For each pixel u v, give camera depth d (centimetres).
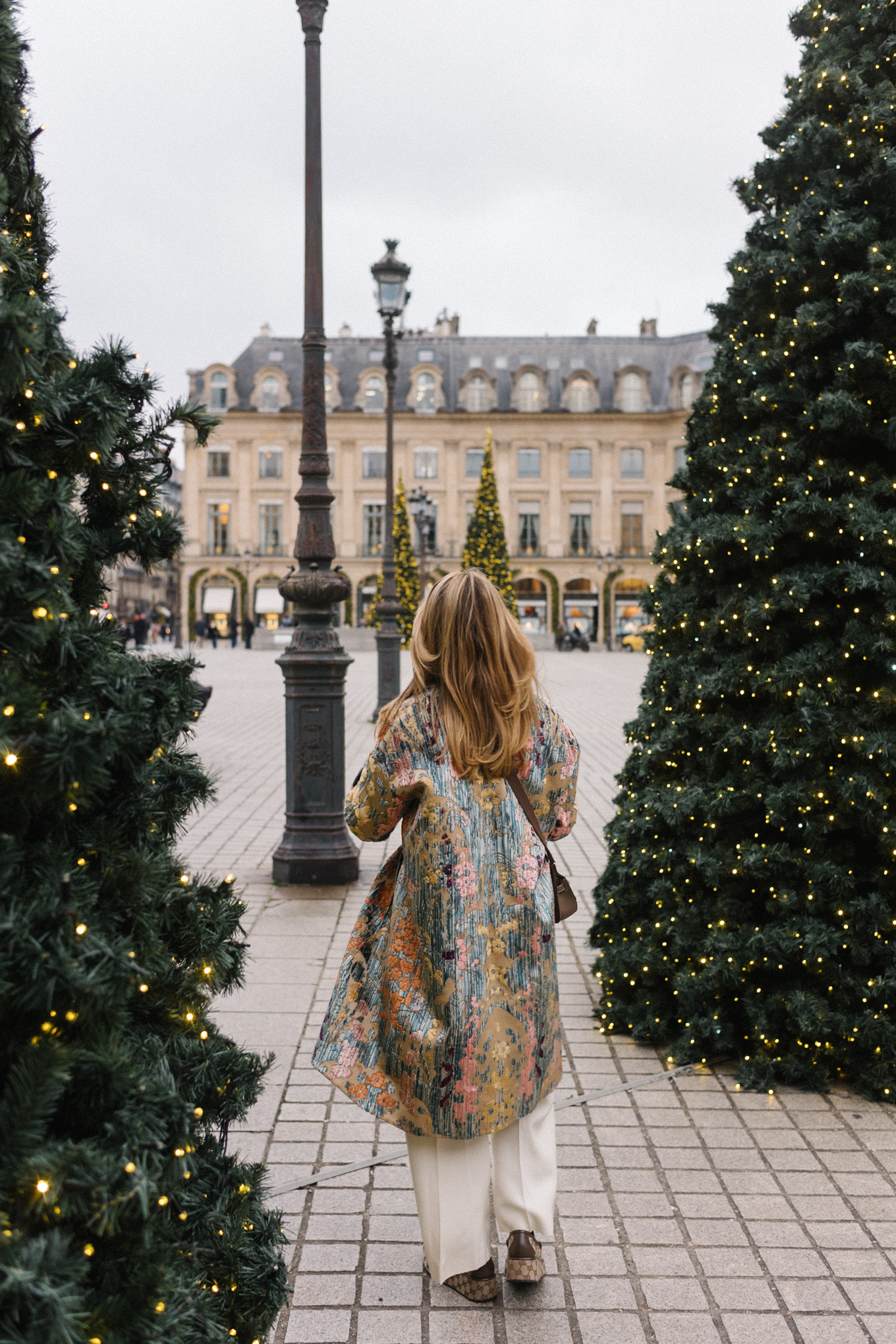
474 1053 215
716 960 372
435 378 5997
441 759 221
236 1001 438
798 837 368
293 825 645
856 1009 364
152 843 180
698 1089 362
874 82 381
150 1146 145
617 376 6066
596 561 5978
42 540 147
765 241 394
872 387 358
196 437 189
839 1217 279
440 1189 231
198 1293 167
